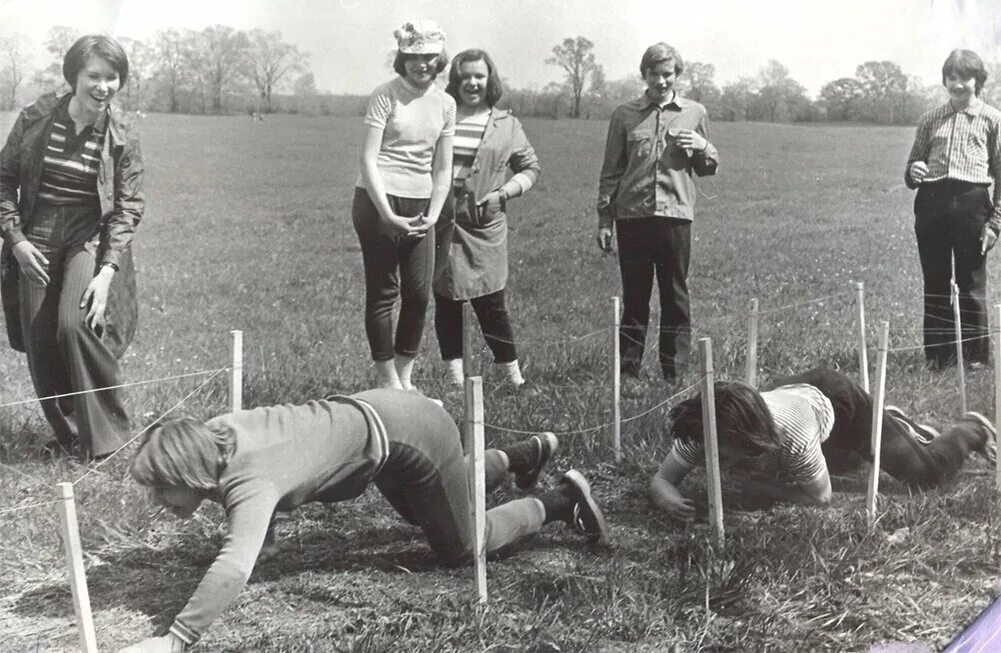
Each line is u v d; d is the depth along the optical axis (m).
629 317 5.22
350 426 3.45
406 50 4.23
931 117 5.89
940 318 5.94
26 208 4.34
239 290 4.96
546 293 5.16
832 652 3.62
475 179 4.83
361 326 4.93
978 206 5.90
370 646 3.26
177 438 3.26
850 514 4.41
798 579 3.95
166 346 4.79
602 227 5.12
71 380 4.30
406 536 4.00
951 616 3.91
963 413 5.49
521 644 3.40
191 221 4.93
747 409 4.17
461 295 4.89
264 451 3.32
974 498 4.71
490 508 4.15
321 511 4.14
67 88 4.61
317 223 4.98
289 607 3.49
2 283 4.46
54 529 3.88
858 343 5.47
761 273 5.53
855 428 4.57
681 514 4.29
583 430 4.71
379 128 4.26
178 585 3.63
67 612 3.47
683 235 5.14
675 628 3.59
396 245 4.40
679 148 5.07
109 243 4.39
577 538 4.09
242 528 3.23
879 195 5.79
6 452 4.35
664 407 4.93
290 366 4.75
